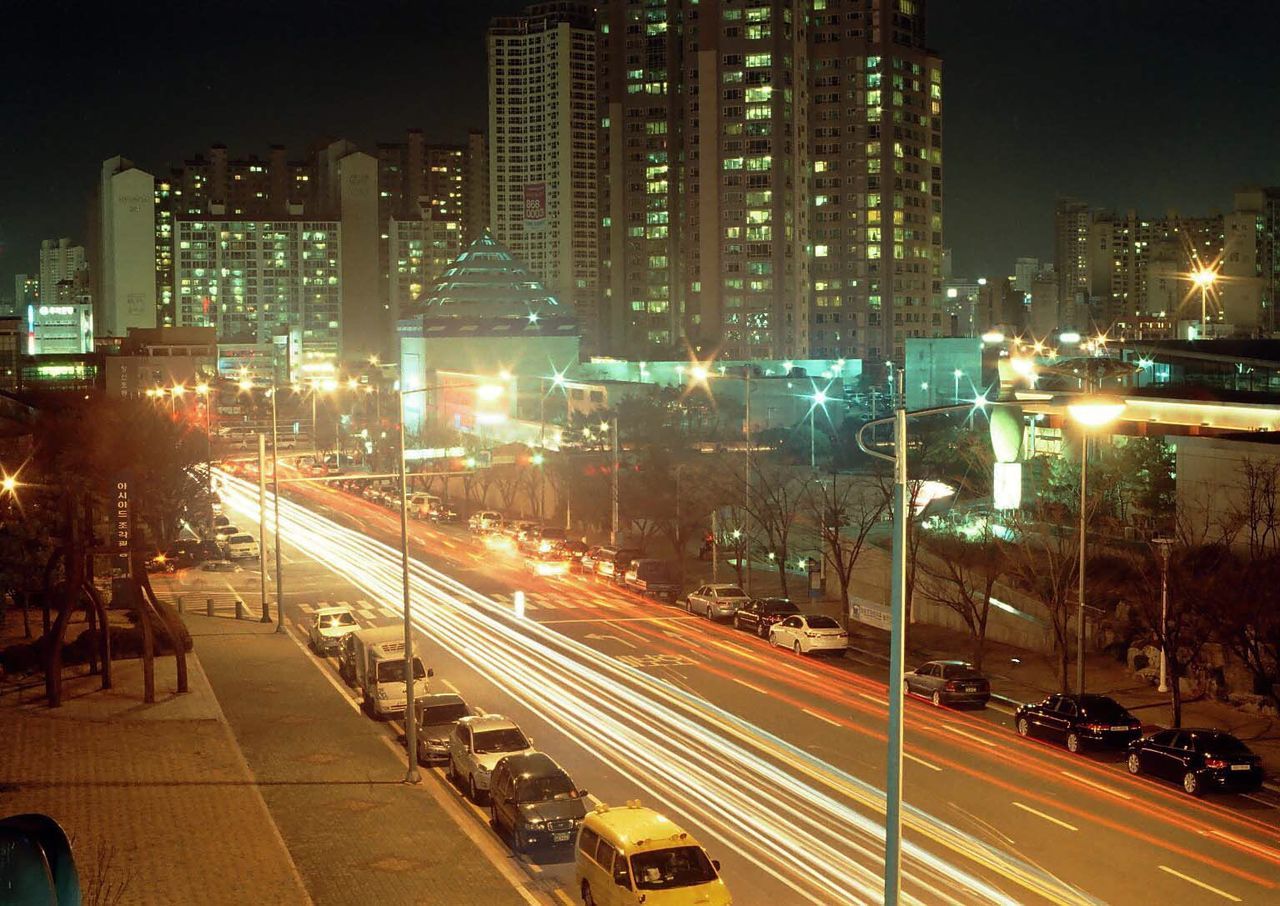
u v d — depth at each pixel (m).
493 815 35.62
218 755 43.00
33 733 46.12
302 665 59.03
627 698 51.31
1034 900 29.52
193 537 108.25
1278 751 42.97
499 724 39.38
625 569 83.31
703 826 35.19
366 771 41.25
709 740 44.66
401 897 30.00
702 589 72.19
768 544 87.94
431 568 92.38
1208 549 59.22
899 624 23.81
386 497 134.25
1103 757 42.62
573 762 41.75
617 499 95.19
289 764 42.06
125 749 43.84
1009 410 63.56
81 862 32.06
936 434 113.31
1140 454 71.81
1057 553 59.75
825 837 34.22
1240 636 47.06
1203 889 30.19
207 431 106.44
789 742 44.38
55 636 51.12
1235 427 74.94
